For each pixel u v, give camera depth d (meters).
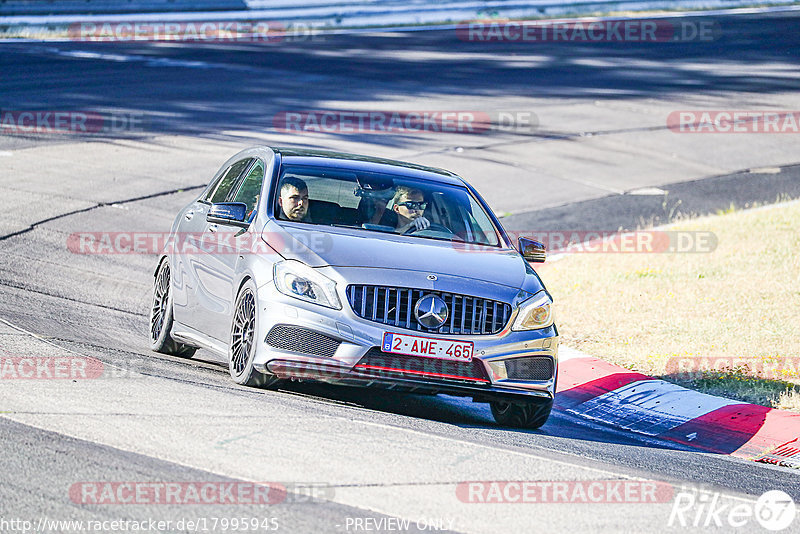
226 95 101.12
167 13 155.88
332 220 28.75
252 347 26.23
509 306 26.58
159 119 86.94
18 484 17.56
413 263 26.62
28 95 93.94
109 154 72.62
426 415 28.30
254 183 30.66
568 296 46.31
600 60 140.12
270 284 26.06
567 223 65.38
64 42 134.62
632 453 25.72
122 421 21.73
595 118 102.50
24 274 42.12
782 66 139.88
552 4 177.62
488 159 82.44
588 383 34.88
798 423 30.33
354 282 25.59
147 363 29.34
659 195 75.25
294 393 27.34
